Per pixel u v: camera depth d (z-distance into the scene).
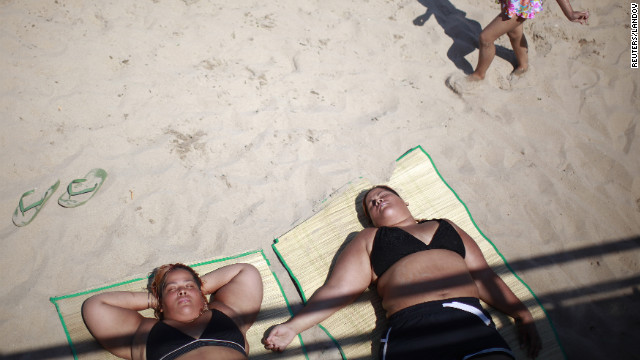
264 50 4.61
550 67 4.91
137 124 3.83
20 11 4.30
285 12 5.02
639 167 4.14
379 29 5.07
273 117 4.11
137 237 3.32
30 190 3.37
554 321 3.22
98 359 2.78
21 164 3.48
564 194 3.94
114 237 3.29
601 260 3.55
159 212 3.46
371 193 3.48
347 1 5.30
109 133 3.74
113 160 3.62
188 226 3.43
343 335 3.08
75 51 4.16
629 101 4.66
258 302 3.03
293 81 4.41
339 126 4.18
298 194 3.73
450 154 4.16
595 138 4.34
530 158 4.18
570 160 4.18
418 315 2.76
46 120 3.71
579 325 3.20
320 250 3.46
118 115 3.85
